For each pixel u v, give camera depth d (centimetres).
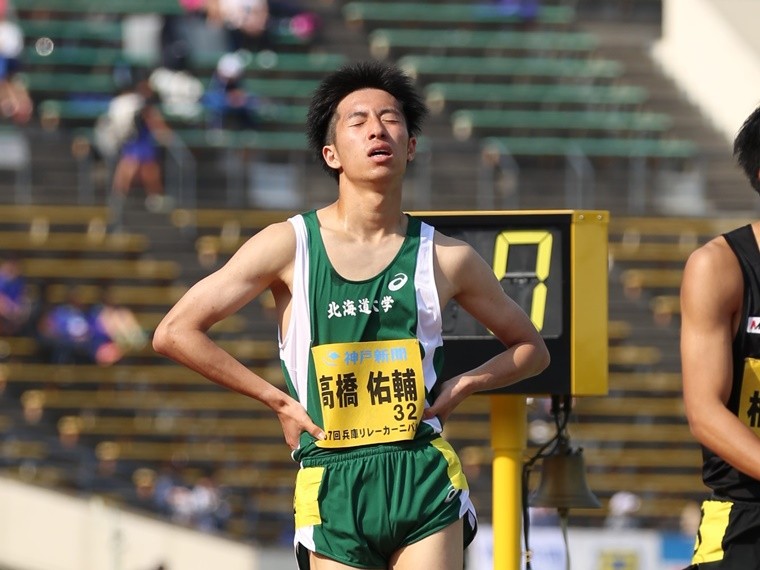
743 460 1384
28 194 6266
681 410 5984
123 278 6069
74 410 5631
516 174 6738
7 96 6725
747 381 1430
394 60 7531
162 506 5141
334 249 1415
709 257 1440
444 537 1388
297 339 1411
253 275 1418
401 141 1426
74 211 6206
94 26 7231
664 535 4169
